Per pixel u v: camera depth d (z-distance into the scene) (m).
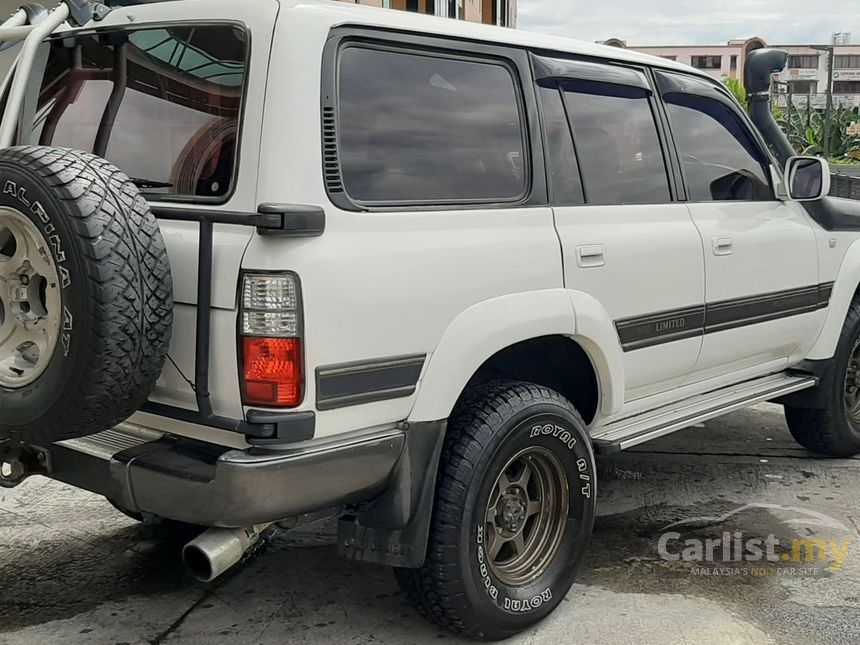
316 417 2.63
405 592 3.18
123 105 3.17
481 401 3.16
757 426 6.18
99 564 3.91
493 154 3.27
